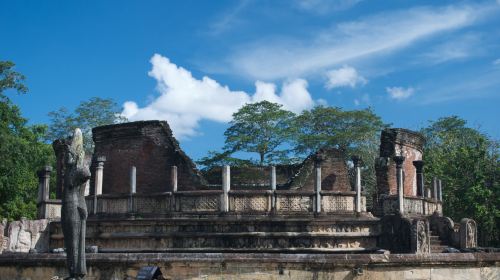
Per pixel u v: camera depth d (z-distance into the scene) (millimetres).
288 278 16156
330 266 16094
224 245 21938
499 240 38125
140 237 22547
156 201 22906
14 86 37250
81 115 55031
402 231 22047
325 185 31938
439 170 41062
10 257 17453
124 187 31875
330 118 54656
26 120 39875
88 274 16672
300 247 22078
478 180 38156
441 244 24750
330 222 22500
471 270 16859
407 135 33312
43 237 25578
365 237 22875
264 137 54719
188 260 16297
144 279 13875
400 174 25031
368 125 53656
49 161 46125
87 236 23344
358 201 23281
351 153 52281
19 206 38250
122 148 32344
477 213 36875
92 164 32094
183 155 30984
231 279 16234
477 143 42344
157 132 31750
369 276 16109
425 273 16438
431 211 27594
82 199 13586
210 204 22219
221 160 54031
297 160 54594
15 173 36125
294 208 22391
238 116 55188
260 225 22094
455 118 59344
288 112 55656
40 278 17125
